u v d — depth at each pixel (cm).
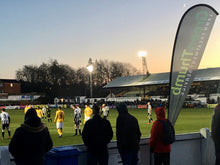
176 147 734
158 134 596
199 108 5844
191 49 794
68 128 2386
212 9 797
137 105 6925
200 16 795
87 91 12725
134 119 622
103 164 583
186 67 791
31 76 13412
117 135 616
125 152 608
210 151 754
